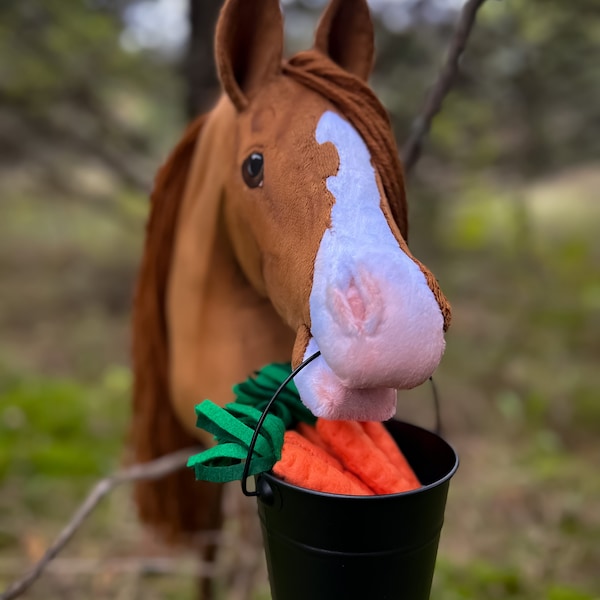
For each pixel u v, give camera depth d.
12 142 3.82
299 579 0.65
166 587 2.03
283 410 0.75
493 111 3.20
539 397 3.29
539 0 2.45
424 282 0.61
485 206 5.12
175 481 1.35
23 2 3.10
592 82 2.90
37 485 2.53
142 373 1.25
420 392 3.44
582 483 2.59
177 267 1.12
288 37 2.83
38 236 6.80
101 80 3.67
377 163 0.75
